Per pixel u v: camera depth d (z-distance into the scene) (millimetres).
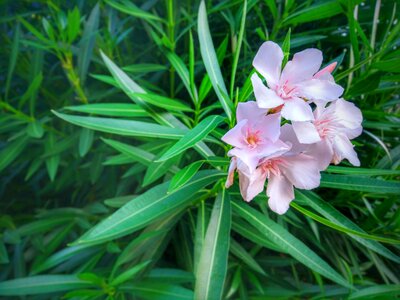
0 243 323
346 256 313
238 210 220
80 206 436
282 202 173
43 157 340
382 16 301
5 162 325
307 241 328
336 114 175
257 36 369
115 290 242
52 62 416
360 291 260
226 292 319
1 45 370
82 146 319
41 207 438
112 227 177
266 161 168
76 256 318
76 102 384
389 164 268
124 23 369
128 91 236
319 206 202
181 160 303
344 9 248
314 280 342
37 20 399
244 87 185
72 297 236
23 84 411
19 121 327
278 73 164
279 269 365
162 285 242
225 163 178
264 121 157
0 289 241
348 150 176
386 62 212
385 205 256
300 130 156
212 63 211
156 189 199
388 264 329
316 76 170
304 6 324
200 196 244
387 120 281
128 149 255
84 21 355
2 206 420
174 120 242
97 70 394
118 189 364
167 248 368
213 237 190
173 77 347
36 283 248
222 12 313
